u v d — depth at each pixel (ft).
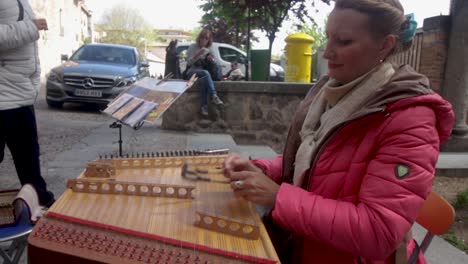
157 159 6.33
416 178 4.07
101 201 4.87
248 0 32.37
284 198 4.44
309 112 5.44
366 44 4.53
